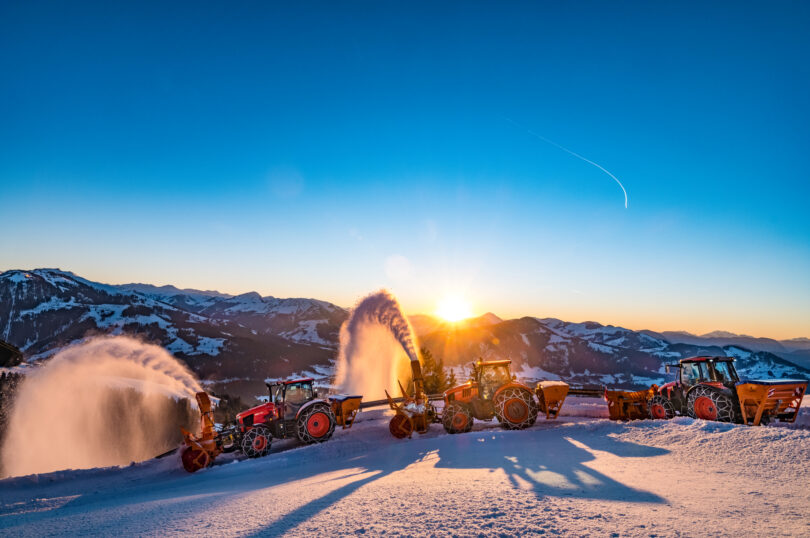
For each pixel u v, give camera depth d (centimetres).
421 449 1046
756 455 751
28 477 1090
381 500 541
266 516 507
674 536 394
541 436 1105
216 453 1198
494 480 642
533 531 411
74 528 543
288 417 1405
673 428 1009
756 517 448
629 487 588
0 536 533
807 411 1312
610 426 1134
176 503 664
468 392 1402
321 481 773
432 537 398
